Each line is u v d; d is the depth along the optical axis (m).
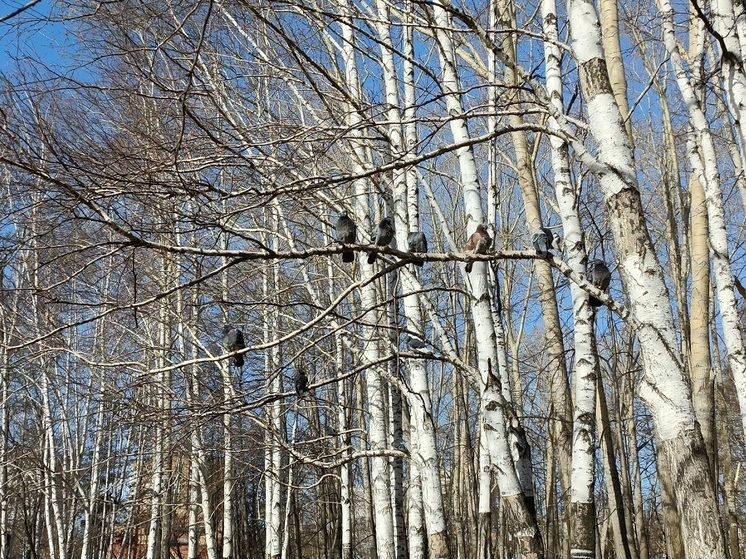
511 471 6.56
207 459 15.14
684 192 18.81
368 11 9.17
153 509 17.16
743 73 7.25
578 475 6.58
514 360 18.73
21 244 5.76
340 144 9.41
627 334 19.16
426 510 8.10
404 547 10.05
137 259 9.83
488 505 9.84
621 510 12.23
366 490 21.95
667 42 8.74
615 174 5.32
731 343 8.25
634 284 5.11
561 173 7.62
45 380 16.62
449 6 5.85
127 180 5.54
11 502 20.50
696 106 8.56
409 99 9.00
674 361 4.90
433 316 8.01
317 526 28.44
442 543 7.90
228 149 5.90
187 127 7.80
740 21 7.23
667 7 8.76
